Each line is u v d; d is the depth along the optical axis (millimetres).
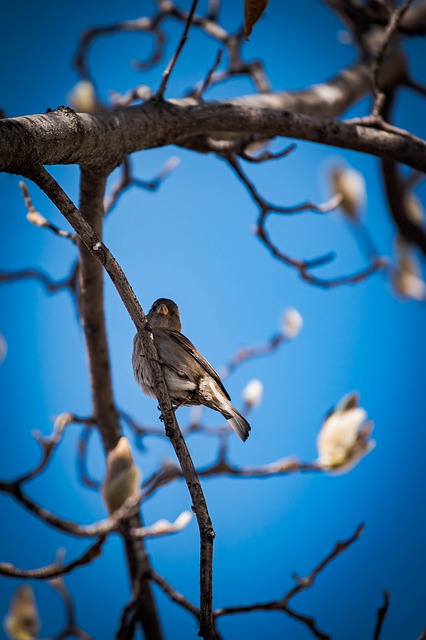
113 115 8320
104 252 6777
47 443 8320
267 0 7559
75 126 7555
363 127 9844
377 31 15867
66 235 9594
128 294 6957
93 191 8898
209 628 6184
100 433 11258
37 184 6875
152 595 10617
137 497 7812
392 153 9906
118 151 8422
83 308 10398
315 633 8688
